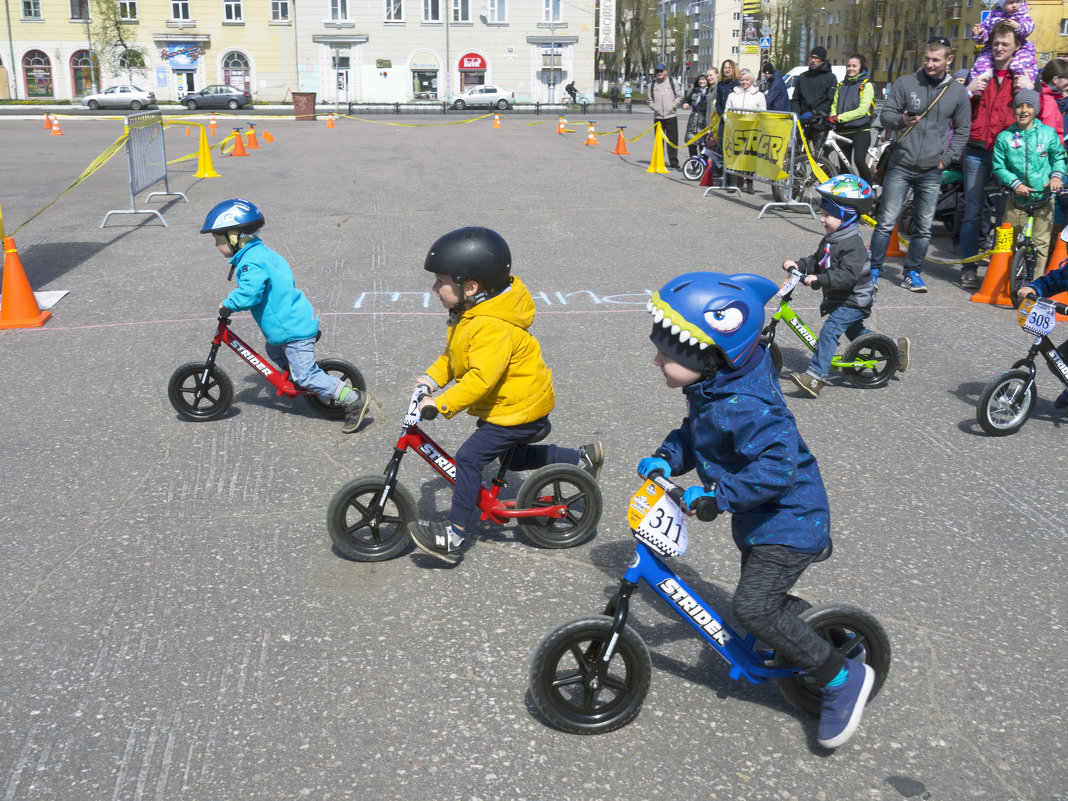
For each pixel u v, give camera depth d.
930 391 6.46
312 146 23.55
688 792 2.92
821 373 6.19
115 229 12.12
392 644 3.65
